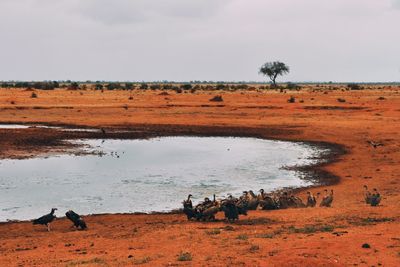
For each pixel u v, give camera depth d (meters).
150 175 34.12
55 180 32.12
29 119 67.44
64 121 66.12
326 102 92.25
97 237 18.80
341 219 19.88
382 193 27.36
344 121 64.38
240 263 13.62
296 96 110.19
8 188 29.80
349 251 14.37
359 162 38.19
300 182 31.83
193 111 78.81
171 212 24.59
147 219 22.88
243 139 53.72
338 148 45.72
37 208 25.44
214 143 50.91
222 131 59.28
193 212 21.95
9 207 25.61
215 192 29.12
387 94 121.12
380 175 32.84
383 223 18.56
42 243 18.17
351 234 16.52
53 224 22.38
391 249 14.48
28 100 90.69
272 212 22.97
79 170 35.59
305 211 22.55
